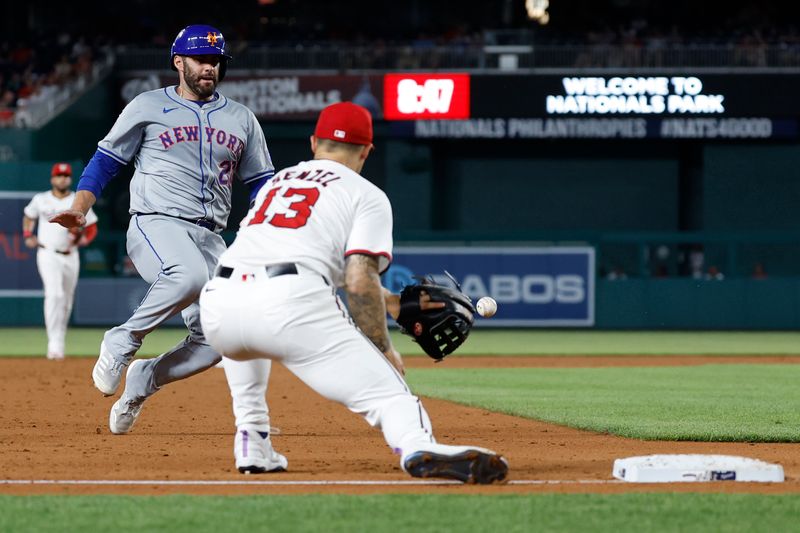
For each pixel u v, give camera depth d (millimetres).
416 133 113438
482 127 112750
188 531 16094
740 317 102500
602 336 94438
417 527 16375
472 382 51312
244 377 21984
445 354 21125
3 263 97188
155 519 16891
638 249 119625
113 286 100188
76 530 16141
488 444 28234
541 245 101250
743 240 103062
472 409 38188
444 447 20000
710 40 117500
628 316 102312
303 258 19219
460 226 124250
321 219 19469
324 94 111562
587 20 130500
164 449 26547
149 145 26984
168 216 26891
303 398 42312
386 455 25828
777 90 109250
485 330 101062
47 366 57906
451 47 116812
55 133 107125
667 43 117875
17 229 96938
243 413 22172
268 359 20609
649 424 33125
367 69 112188
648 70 109625
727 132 111312
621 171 123562
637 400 42062
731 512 17625
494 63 111188
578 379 53312
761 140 119000
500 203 124000
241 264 19438
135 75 114000
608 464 23984
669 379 53312
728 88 109500
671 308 102375
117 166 27109
